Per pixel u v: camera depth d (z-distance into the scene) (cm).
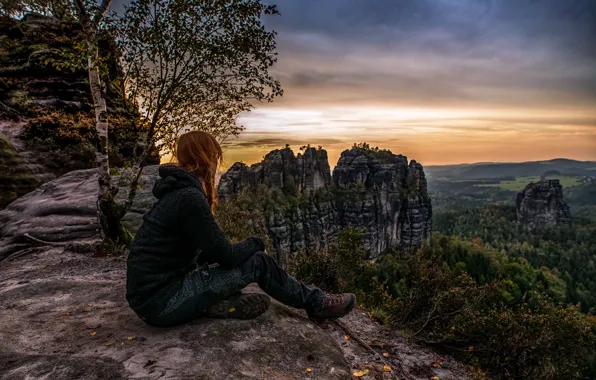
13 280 582
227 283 272
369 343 587
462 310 700
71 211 956
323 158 12531
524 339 628
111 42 766
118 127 936
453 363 586
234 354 252
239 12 738
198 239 243
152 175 1221
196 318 291
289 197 10962
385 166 12669
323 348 285
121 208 782
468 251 11625
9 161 1332
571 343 646
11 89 1595
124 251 783
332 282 894
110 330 287
